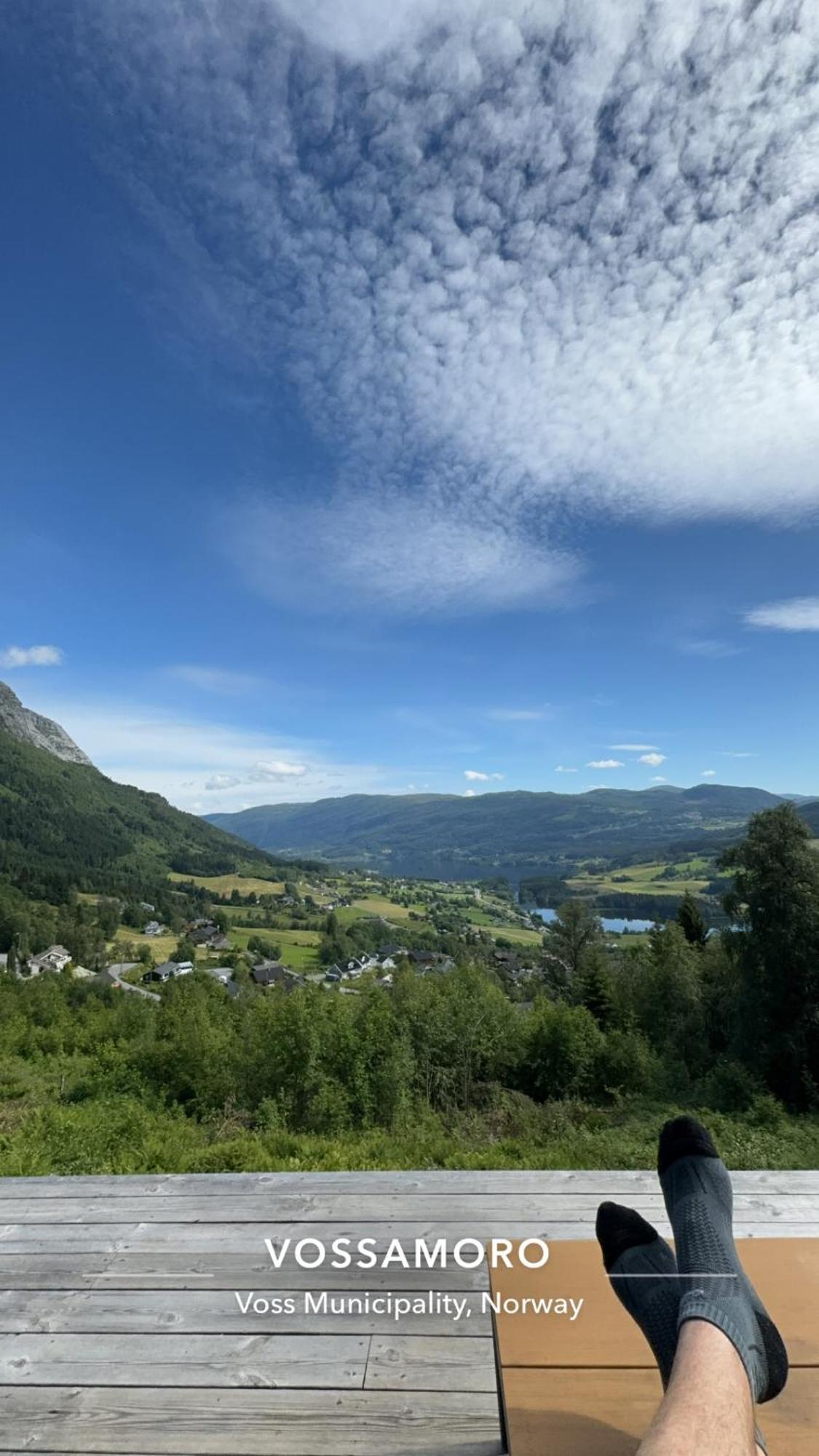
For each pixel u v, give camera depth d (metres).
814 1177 2.34
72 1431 1.48
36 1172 5.38
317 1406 1.51
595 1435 1.08
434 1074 15.04
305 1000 13.48
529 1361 1.25
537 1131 11.87
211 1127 11.00
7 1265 2.03
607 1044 17.55
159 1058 14.14
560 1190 2.34
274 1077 12.43
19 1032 22.44
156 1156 5.60
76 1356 1.68
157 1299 1.87
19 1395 1.57
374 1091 12.40
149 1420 1.50
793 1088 17.22
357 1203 2.30
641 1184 2.36
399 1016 15.66
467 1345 1.67
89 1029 22.94
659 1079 17.61
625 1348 1.28
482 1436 1.41
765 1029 18.27
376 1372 1.60
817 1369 1.21
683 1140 1.47
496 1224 2.16
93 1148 6.21
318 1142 7.13
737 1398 0.90
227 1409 1.51
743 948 19.64
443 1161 6.35
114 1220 2.23
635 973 26.00
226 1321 1.78
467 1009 16.95
